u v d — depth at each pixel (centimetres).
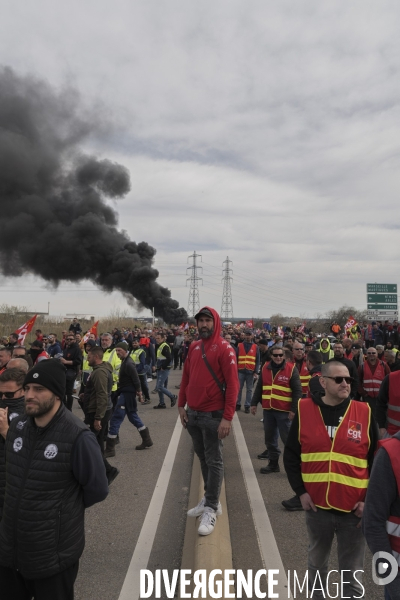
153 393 1489
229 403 478
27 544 262
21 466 271
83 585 396
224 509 551
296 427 347
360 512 321
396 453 254
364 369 902
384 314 3378
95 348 699
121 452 809
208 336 495
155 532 496
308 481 336
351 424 335
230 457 795
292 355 1038
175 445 855
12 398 366
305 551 457
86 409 699
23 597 283
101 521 524
